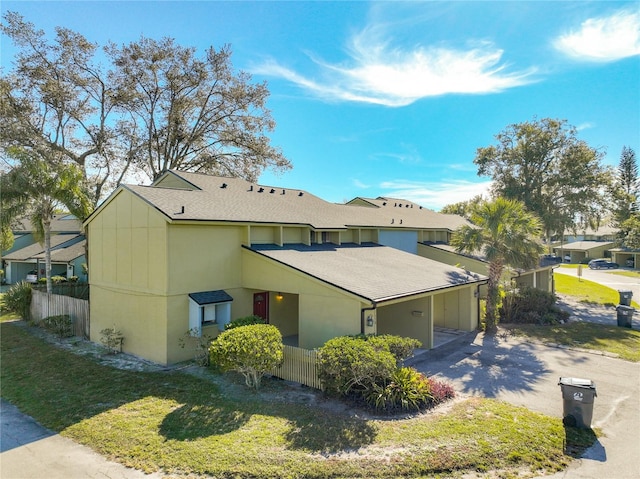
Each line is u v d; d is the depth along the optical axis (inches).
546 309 788.6
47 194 748.6
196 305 508.7
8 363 515.5
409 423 321.4
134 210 544.1
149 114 1125.1
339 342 387.5
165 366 491.5
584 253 2559.1
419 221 1097.4
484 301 767.1
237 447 283.4
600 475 252.1
